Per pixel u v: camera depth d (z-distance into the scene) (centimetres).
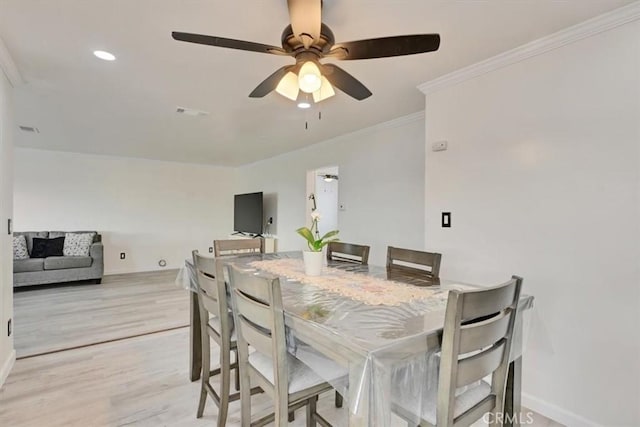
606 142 176
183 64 231
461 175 244
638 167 167
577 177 187
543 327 199
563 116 192
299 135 439
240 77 253
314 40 150
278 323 126
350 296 155
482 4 164
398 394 120
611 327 175
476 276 234
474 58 221
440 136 258
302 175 527
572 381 187
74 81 260
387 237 379
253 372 152
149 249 656
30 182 548
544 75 200
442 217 256
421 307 140
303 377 140
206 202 720
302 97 294
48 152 562
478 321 137
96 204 604
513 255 214
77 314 376
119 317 367
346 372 133
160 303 422
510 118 216
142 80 258
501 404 133
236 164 700
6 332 239
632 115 168
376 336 110
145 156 614
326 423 164
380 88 272
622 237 172
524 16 175
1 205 226
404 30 187
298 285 175
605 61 176
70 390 220
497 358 126
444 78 250
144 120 369
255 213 616
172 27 186
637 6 163
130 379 236
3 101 228
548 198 199
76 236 542
